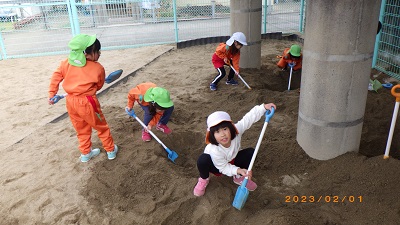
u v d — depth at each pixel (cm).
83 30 1100
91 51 356
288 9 1139
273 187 353
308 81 359
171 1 1095
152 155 408
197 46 1034
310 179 358
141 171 377
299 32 1123
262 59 855
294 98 564
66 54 1036
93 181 365
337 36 321
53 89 368
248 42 730
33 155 431
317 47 335
